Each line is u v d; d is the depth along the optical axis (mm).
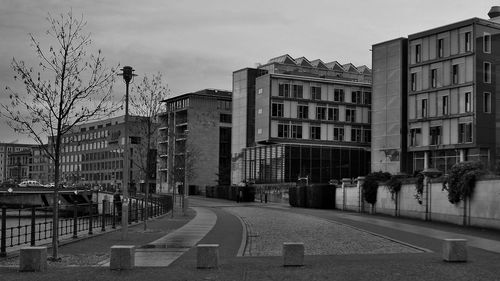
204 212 46000
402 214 35719
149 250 17094
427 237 21516
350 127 93812
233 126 99812
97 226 28000
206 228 27062
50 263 13820
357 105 94938
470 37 64125
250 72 97188
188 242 19875
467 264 13023
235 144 98875
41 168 155750
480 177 25828
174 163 64188
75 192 69062
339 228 26984
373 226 28016
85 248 17422
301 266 12812
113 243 19203
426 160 68688
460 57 64938
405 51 73250
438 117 66938
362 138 94688
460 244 13492
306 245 19031
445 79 66688
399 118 72438
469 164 27438
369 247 18266
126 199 21141
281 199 72062
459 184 27156
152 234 23297
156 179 103500
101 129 145500
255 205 64188
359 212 43875
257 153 91250
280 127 89250
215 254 12594
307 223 31047
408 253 16203
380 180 40312
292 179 83875
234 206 61094
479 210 25953
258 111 91688
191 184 103812
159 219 35344
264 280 10953
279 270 12227
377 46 76438
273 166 86562
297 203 58375
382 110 75000
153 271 12172
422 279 10938
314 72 101125
